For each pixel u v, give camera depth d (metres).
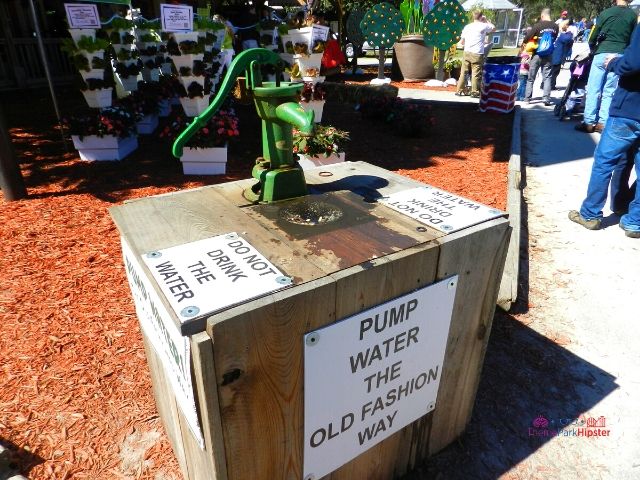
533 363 2.63
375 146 6.75
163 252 1.34
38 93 10.86
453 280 1.56
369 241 1.44
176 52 5.23
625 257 3.76
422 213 1.67
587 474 1.99
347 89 10.37
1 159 4.30
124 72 6.75
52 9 12.59
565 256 3.78
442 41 11.93
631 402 2.38
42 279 3.19
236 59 1.50
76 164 5.57
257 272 1.24
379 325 1.42
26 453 1.97
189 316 1.06
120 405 2.23
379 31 12.25
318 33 5.43
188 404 1.31
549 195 5.09
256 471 1.37
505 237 1.66
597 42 7.23
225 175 5.23
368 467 1.76
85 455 1.97
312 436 1.45
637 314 3.07
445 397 1.88
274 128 1.64
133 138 6.25
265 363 1.20
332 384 1.39
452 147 6.81
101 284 3.16
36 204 4.40
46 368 2.43
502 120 8.76
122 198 4.54
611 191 4.47
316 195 1.81
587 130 7.73
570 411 2.32
